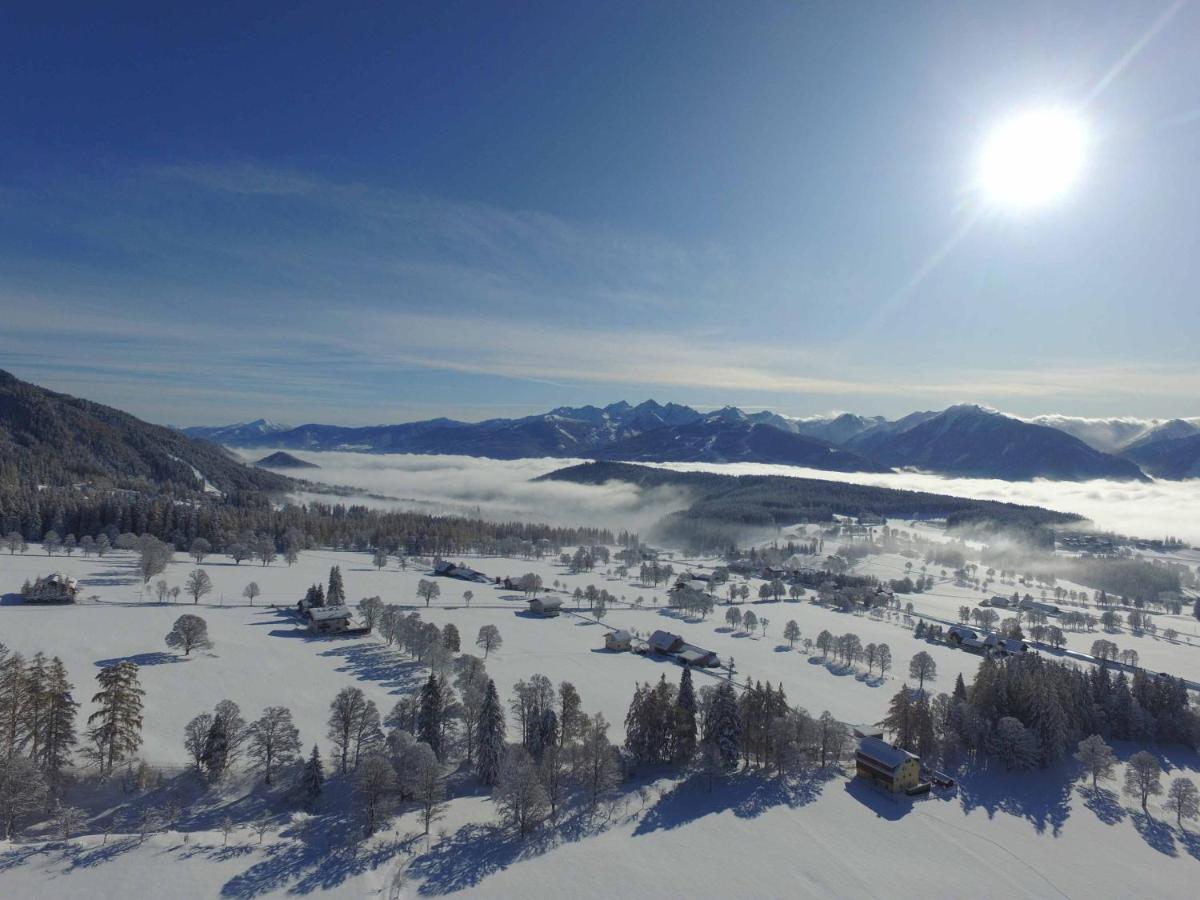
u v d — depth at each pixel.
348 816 91.56
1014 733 126.50
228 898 73.25
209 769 96.75
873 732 135.88
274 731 102.00
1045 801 116.38
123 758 98.75
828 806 105.81
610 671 170.12
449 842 88.06
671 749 117.12
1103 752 125.38
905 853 94.69
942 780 116.81
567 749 108.62
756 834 95.81
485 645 172.75
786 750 114.19
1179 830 111.19
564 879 82.31
